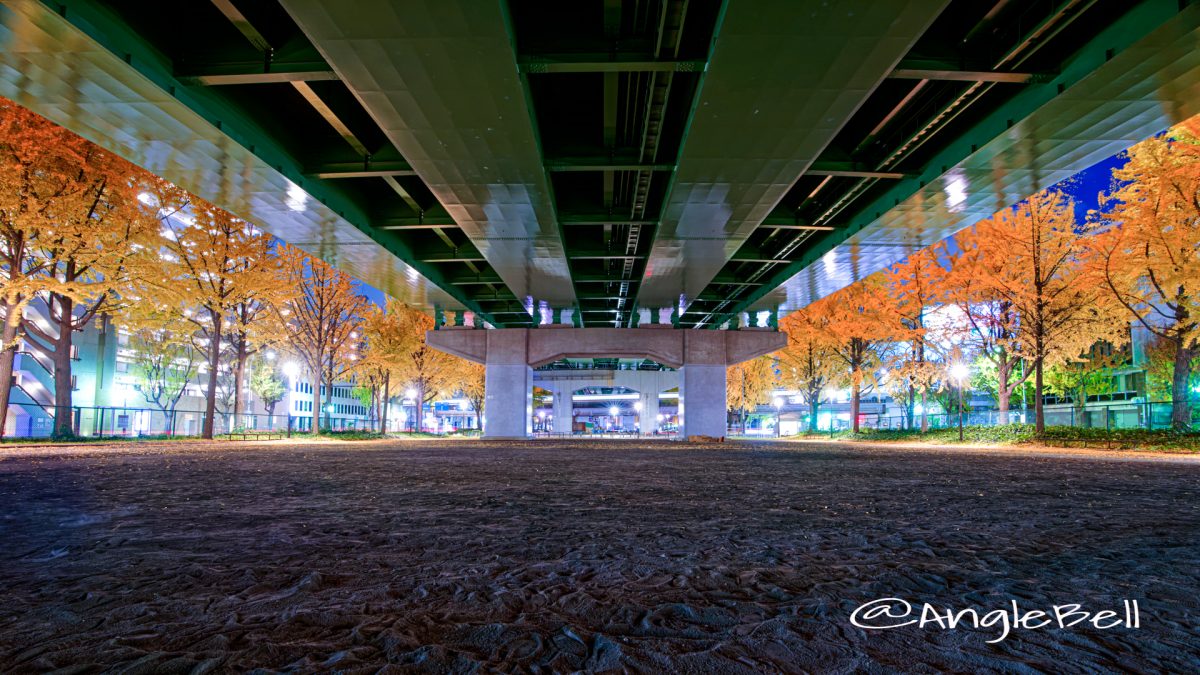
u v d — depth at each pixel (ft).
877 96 51.03
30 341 71.72
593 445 96.02
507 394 137.90
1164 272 63.16
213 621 7.64
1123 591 9.43
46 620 7.66
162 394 171.32
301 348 119.44
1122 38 36.45
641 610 8.24
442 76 39.01
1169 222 60.75
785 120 44.73
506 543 13.19
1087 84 39.60
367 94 41.14
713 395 136.67
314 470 35.47
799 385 166.50
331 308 120.67
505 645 6.82
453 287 117.19
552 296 115.14
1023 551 12.57
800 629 7.49
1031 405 172.14
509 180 56.59
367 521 16.30
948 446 91.86
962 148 51.88
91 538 13.52
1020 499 22.43
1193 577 10.38
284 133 54.49
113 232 66.13
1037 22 36.88
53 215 61.62
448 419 374.22
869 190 69.41
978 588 9.56
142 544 12.86
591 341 139.03
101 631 7.24
